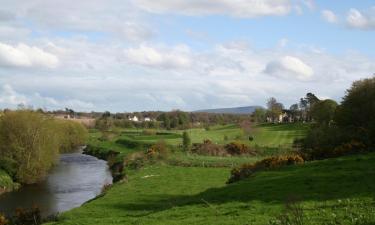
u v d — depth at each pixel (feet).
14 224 129.49
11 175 234.17
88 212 128.26
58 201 181.98
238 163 249.14
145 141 420.36
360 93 215.10
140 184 179.73
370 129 193.88
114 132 581.94
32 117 253.85
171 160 265.34
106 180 241.96
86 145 511.81
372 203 81.00
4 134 245.04
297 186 109.09
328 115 298.56
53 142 267.39
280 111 653.30
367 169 120.47
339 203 83.76
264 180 127.54
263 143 351.05
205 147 309.22
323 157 179.11
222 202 104.94
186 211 100.63
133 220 99.60
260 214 84.99
